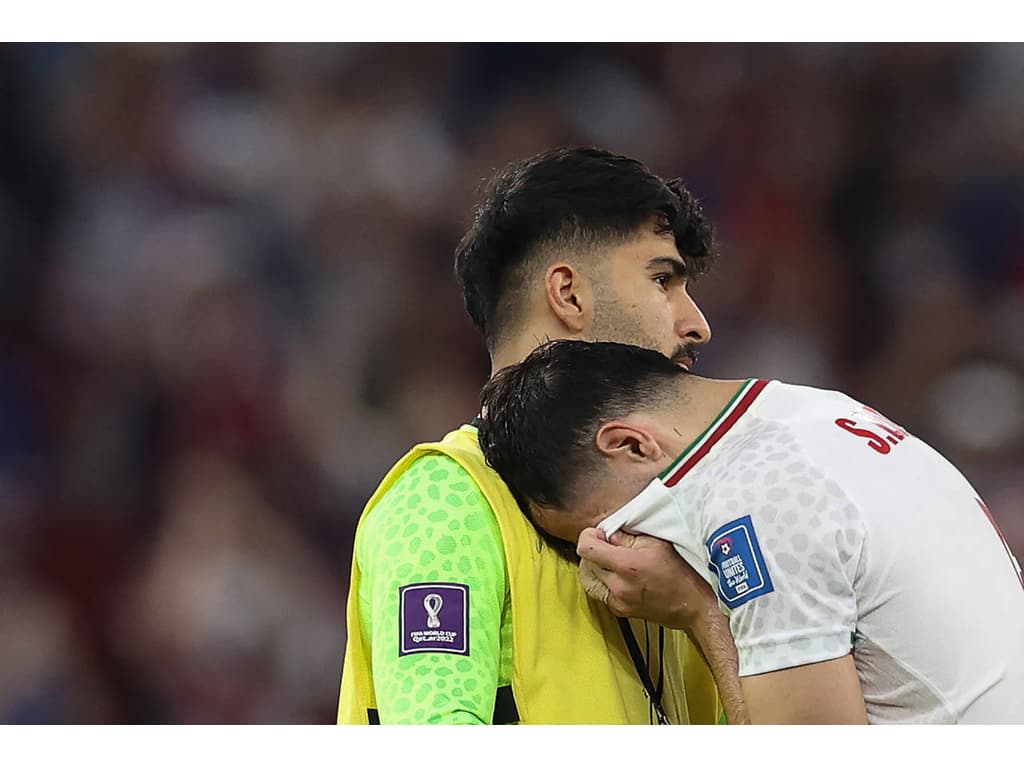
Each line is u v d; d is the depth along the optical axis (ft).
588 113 75.87
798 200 75.20
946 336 71.97
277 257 68.90
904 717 19.86
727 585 19.75
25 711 57.21
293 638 59.36
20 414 63.82
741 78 77.36
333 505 62.75
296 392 64.95
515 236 24.27
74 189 69.87
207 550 60.03
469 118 75.00
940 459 21.65
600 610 22.13
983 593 20.08
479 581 20.77
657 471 21.07
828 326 72.23
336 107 73.61
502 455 21.68
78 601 59.72
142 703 57.93
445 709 19.77
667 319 24.14
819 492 19.65
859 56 78.64
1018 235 74.90
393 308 68.39
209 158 71.05
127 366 64.90
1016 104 77.71
